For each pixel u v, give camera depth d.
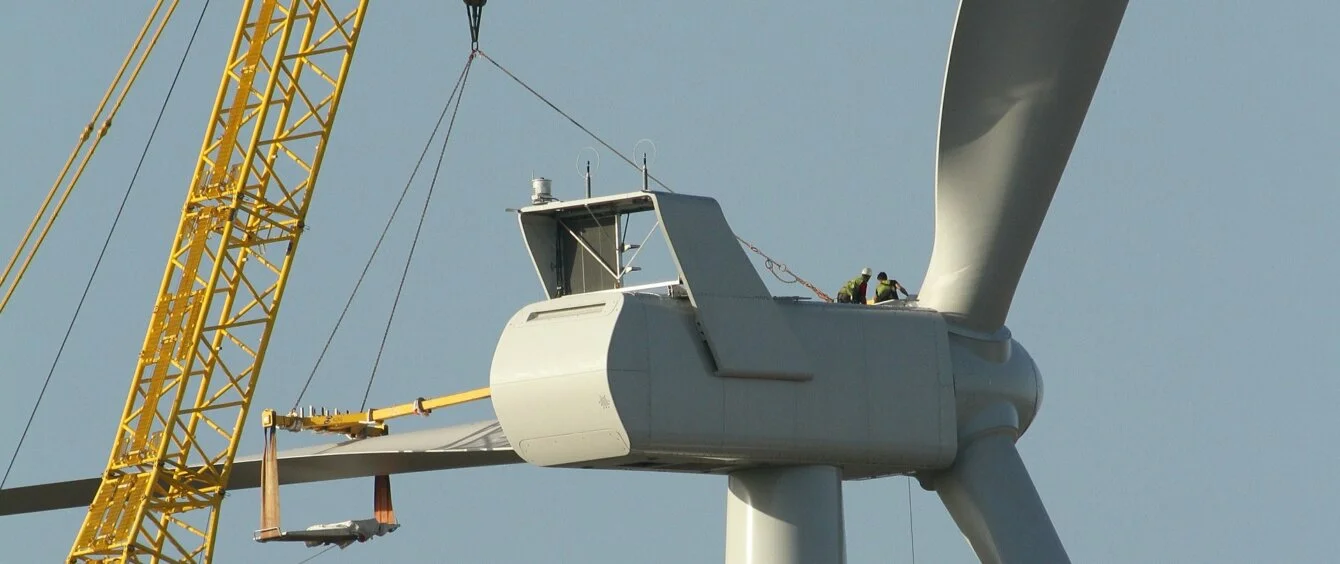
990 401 167.75
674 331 154.00
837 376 160.62
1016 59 160.75
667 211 156.50
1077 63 161.00
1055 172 165.50
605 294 153.62
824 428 159.50
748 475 162.62
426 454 198.38
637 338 151.62
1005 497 166.38
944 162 166.12
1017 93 162.50
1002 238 166.75
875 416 161.75
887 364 163.00
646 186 160.38
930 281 169.50
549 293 162.25
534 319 155.38
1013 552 165.62
